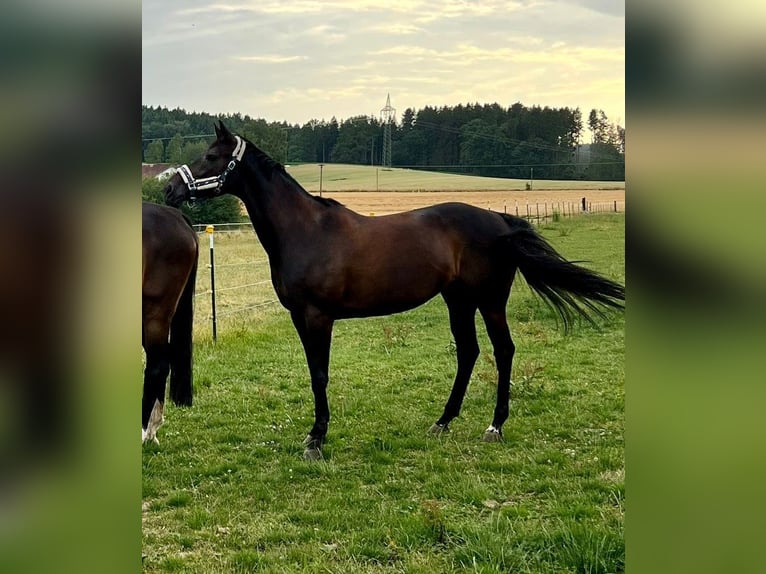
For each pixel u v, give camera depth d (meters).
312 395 6.55
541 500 4.08
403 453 5.04
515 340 8.88
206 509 4.01
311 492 4.33
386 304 5.32
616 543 3.24
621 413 5.82
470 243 5.43
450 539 3.52
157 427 5.17
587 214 29.48
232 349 8.43
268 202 5.23
